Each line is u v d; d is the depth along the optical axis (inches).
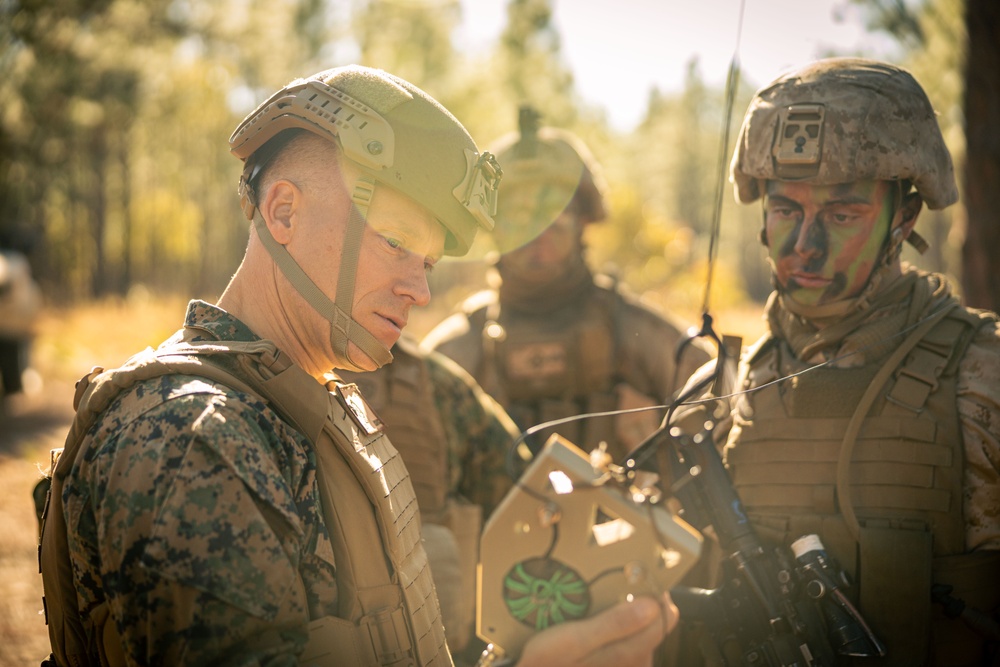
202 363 47.0
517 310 124.8
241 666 40.9
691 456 66.8
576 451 52.3
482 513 96.7
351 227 49.4
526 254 120.2
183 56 1069.1
